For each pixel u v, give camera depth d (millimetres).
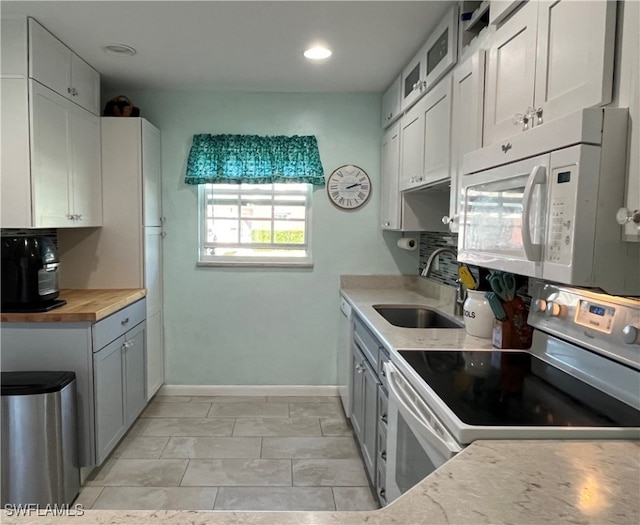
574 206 1060
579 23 1118
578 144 1045
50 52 2432
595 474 920
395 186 3146
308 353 3701
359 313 2684
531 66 1334
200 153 3494
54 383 2121
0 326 2328
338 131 3586
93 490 2363
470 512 771
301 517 746
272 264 3631
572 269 1064
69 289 3152
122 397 2764
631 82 994
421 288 3527
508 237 1366
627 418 1181
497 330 1863
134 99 3484
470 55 1849
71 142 2686
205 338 3652
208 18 2254
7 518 739
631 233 1011
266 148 3537
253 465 2621
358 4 2105
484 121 1648
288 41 2525
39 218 2348
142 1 2084
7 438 2049
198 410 3385
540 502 809
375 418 2225
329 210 3637
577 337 1515
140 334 3098
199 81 3256
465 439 1091
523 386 1414
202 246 3652
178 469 2572
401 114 3041
